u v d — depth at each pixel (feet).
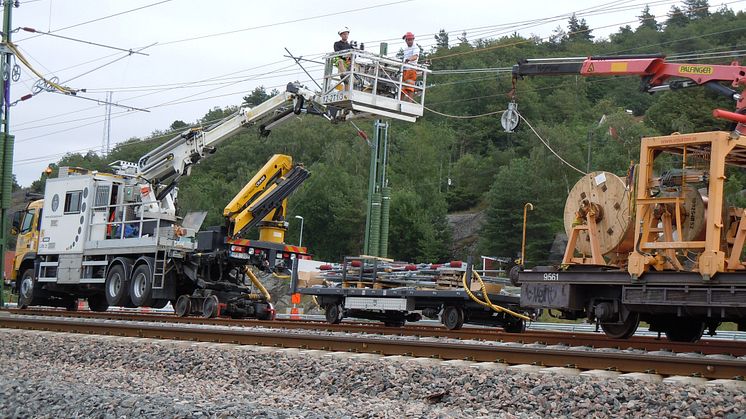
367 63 71.41
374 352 43.32
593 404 30.09
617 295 48.32
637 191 46.57
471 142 342.85
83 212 83.56
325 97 71.77
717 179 43.04
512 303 64.54
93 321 66.18
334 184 262.88
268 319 76.43
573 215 53.06
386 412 29.86
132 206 81.15
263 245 73.97
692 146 45.19
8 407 33.12
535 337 51.19
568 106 344.08
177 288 78.84
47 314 81.20
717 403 28.63
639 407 29.35
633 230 49.42
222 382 39.93
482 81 356.79
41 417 31.35
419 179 304.30
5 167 96.07
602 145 259.60
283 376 39.52
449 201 299.79
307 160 307.58
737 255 44.29
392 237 254.68
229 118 78.69
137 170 83.20
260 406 31.50
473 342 49.39
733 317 44.16
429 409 31.12
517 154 329.72
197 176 307.99
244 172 284.82
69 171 87.92
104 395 33.73
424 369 36.88
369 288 69.21
